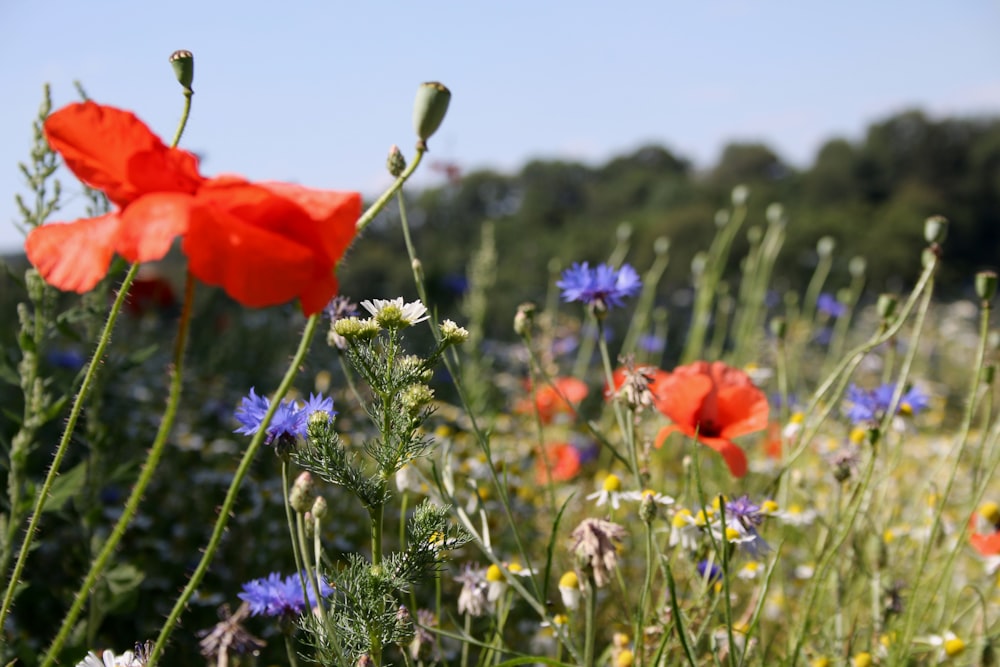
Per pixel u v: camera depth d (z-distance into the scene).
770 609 3.44
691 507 2.89
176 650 3.36
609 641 3.22
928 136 35.97
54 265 1.32
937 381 9.55
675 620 2.07
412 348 8.38
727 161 37.84
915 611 3.07
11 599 1.54
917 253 22.75
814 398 2.81
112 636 3.43
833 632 2.93
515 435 5.28
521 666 3.01
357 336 1.80
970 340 11.07
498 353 8.11
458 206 30.19
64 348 6.62
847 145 36.16
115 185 1.33
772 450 4.13
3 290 6.28
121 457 4.63
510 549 3.80
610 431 5.21
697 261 6.02
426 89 1.44
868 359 6.90
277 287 1.23
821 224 23.64
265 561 3.77
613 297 2.71
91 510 3.09
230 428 5.37
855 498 2.71
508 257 25.66
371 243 13.28
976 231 34.72
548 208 32.12
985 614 2.84
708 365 2.76
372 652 1.85
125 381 5.82
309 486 1.93
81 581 3.02
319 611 1.90
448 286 11.21
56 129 1.32
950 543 3.72
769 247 6.04
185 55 1.62
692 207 26.38
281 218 1.27
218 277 1.22
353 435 4.55
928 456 5.55
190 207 1.22
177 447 4.99
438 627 2.60
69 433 1.50
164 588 3.70
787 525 3.44
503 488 2.37
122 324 7.75
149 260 1.19
